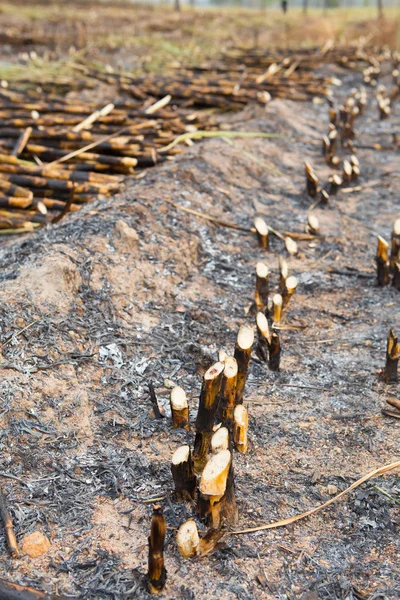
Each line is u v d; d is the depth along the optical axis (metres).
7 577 1.76
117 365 2.16
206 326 2.36
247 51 7.59
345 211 3.15
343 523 1.89
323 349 2.34
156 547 1.73
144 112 3.86
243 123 4.15
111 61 6.36
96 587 1.76
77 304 2.26
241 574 1.79
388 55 7.82
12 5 11.03
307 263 2.72
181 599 1.76
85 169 2.99
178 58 6.66
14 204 2.68
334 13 12.00
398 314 2.48
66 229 2.47
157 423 2.05
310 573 1.81
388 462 2.00
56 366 2.10
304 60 7.01
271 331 2.36
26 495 1.88
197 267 2.60
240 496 1.92
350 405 2.15
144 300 2.38
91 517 1.86
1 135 3.11
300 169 3.69
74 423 2.02
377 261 2.58
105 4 13.30
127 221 2.57
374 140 4.57
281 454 2.02
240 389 2.02
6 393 2.00
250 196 3.09
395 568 1.82
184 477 1.87
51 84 4.82
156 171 3.01
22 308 2.16
